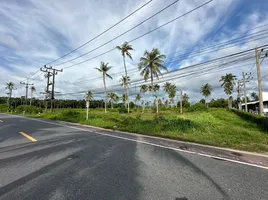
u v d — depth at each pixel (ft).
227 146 20.21
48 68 101.14
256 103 145.48
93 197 8.78
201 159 15.21
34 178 11.03
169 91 174.60
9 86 194.70
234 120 50.06
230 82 152.05
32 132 30.81
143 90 160.04
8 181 10.59
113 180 10.80
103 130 35.06
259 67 52.49
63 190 9.50
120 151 17.89
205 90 181.27
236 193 9.27
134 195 9.00
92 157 15.65
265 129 34.45
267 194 9.18
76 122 52.75
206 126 35.99
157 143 22.09
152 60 88.99
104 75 118.93
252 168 13.01
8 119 63.26
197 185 10.18
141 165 13.58
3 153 16.83
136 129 33.71
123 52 97.14
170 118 42.86
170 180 10.84
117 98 207.62
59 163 13.93
